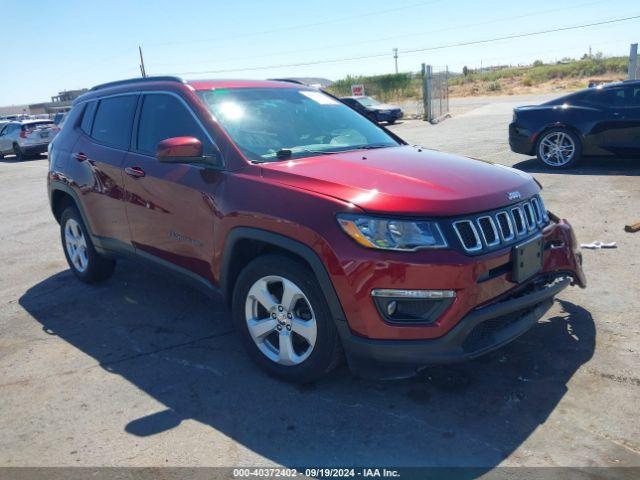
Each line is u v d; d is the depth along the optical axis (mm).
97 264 5266
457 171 3404
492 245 3000
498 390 3242
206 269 3807
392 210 2867
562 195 7699
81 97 5520
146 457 2814
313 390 3348
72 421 3164
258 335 3486
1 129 23281
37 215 9547
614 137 9070
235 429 3014
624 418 2924
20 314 4812
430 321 2854
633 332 3809
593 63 51469
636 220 6289
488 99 37812
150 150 4289
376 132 4535
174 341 4121
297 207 3105
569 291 4559
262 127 3949
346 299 2918
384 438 2873
